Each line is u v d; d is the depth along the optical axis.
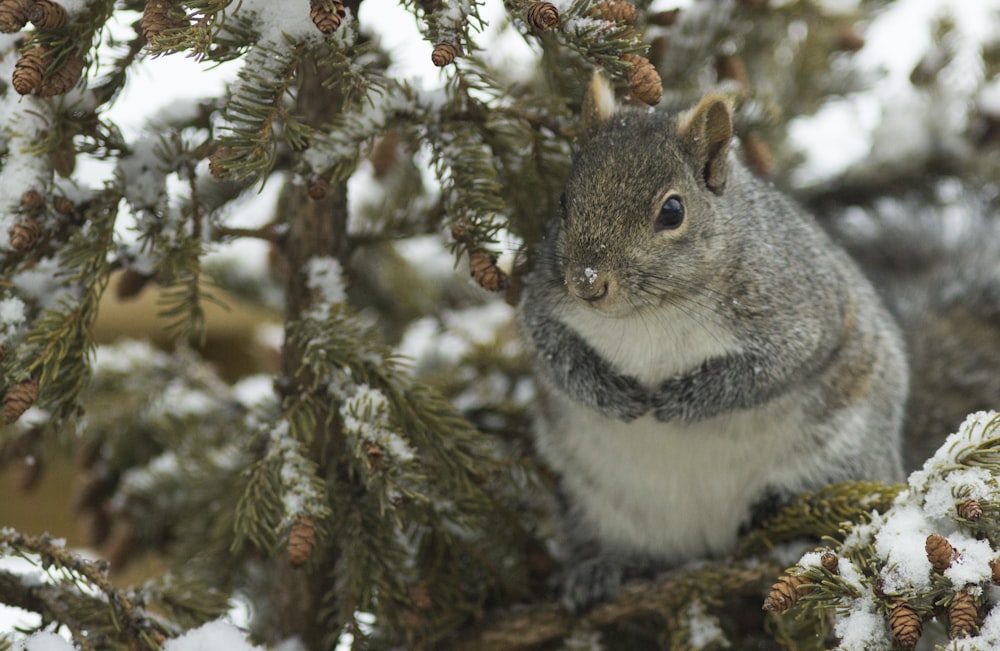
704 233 7.57
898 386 8.77
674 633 7.37
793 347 7.82
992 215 12.27
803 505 7.66
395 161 9.31
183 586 6.99
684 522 8.42
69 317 6.38
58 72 6.08
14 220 6.36
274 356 10.28
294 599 7.58
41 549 6.27
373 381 6.95
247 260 11.02
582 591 7.85
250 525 6.84
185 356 9.95
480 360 9.65
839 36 9.96
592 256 7.20
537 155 7.62
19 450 8.50
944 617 5.29
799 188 11.12
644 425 8.10
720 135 7.71
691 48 8.79
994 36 10.59
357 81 6.24
